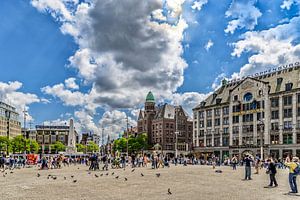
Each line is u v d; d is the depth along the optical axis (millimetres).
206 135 130875
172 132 176375
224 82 134250
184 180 35312
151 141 184750
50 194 23766
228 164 87938
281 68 111500
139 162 74875
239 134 117062
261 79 116688
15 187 28594
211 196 23078
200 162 95750
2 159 61438
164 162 70688
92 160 58531
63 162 81250
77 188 27625
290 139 101562
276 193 24891
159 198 21922
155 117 184250
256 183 32625
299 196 23297
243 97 117000
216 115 127938
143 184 30922
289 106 103125
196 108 136750
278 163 73438
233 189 27344
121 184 30891
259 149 107875
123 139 177875
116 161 67188
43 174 46594
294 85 103000
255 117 112250
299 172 25078
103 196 22797
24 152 163250
